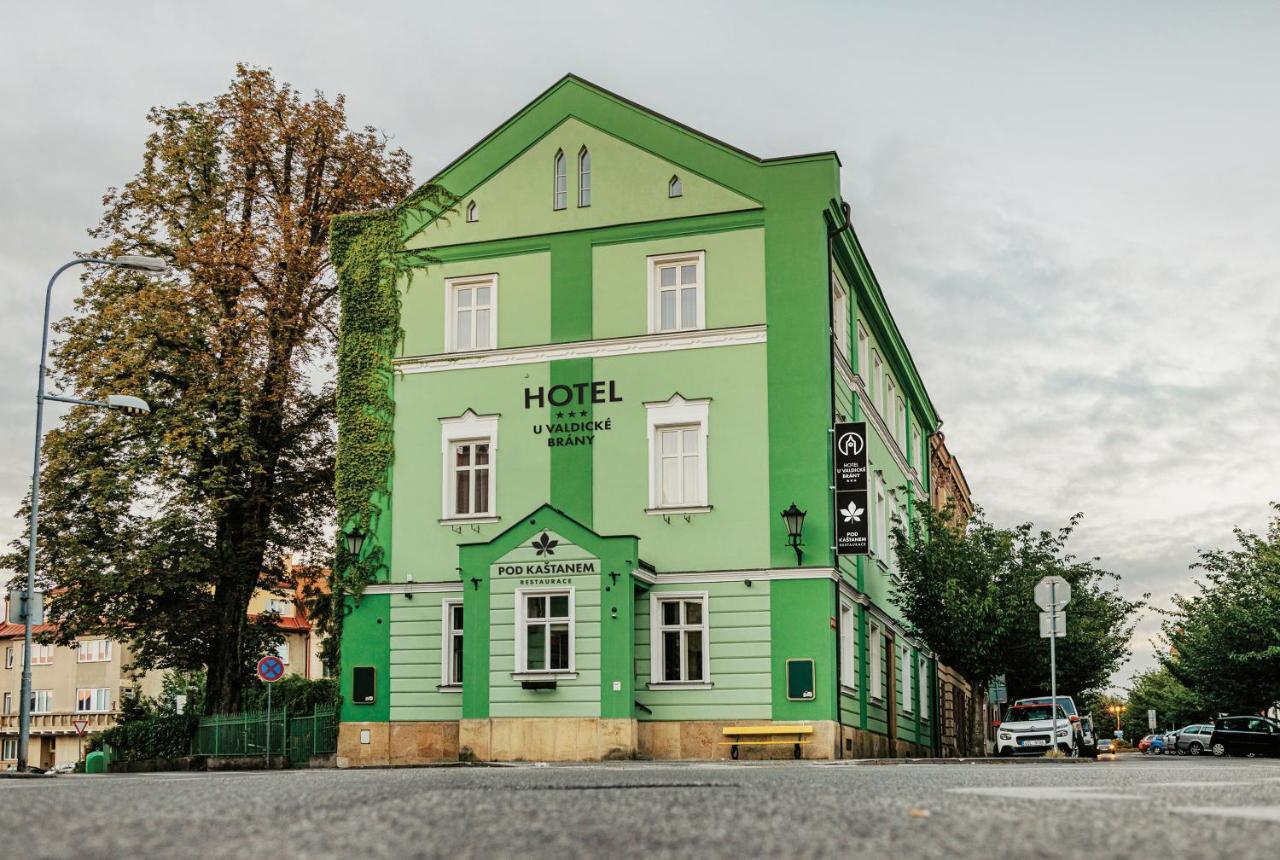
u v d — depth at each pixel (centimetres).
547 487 3206
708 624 3036
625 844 619
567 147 3319
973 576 3572
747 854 577
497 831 680
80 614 3822
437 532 3272
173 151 3866
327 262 3894
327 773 1962
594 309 3234
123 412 3703
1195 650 4906
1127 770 1736
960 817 734
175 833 683
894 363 4400
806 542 3014
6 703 9644
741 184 3181
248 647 4066
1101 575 3669
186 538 3788
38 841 645
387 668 3250
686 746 2989
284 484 3966
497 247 3334
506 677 2903
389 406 3353
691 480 3130
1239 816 757
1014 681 4184
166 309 3719
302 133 3941
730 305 3147
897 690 3978
